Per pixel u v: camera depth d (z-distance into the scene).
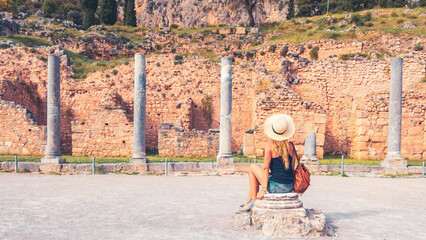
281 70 33.16
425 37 38.41
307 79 33.84
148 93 33.38
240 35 52.66
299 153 28.36
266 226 6.48
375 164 22.22
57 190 11.69
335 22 51.69
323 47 38.31
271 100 28.61
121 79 34.22
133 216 7.89
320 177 17.84
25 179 14.54
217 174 18.12
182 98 33.53
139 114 19.44
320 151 28.53
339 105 33.47
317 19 54.34
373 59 33.72
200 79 33.84
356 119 29.30
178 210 8.70
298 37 41.97
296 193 7.20
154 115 33.16
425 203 10.88
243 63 33.75
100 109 28.09
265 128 7.28
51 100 18.77
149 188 12.77
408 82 34.19
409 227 7.36
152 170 18.17
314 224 6.54
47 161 18.00
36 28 49.53
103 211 8.38
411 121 28.48
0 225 6.79
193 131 26.94
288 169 7.14
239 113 32.81
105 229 6.65
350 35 40.34
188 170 18.33
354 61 33.91
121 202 9.69
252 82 32.94
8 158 22.03
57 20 62.50
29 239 5.84
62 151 33.00
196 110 33.44
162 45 50.22
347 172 19.42
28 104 33.03
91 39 46.44
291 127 7.20
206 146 26.84
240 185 14.20
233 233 6.51
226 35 52.88
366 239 6.32
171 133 26.83
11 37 40.97
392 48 38.72
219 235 6.35
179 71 34.12
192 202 9.93
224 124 19.31
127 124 27.81
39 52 35.22
